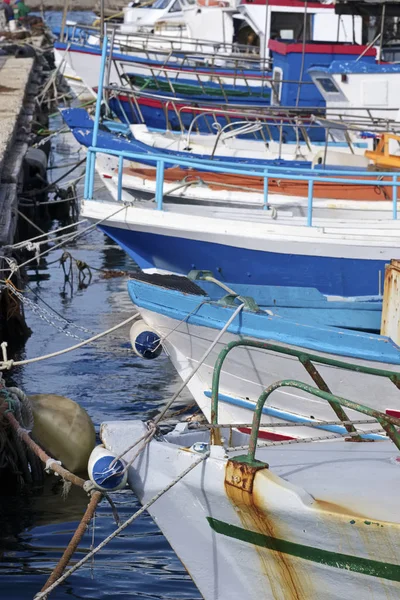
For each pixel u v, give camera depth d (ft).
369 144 50.60
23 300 35.68
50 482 26.07
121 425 18.02
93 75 81.30
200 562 17.57
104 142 44.98
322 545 15.70
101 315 42.57
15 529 23.30
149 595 20.49
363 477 16.92
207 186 40.78
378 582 15.43
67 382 34.27
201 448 17.10
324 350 24.23
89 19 181.98
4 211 46.78
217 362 18.16
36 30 157.69
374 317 27.37
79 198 64.95
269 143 52.47
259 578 16.93
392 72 49.60
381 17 54.49
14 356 36.99
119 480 17.42
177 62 72.59
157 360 37.01
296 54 59.11
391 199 39.93
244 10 69.77
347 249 33.88
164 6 96.32
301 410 25.64
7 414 24.82
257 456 18.12
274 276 34.91
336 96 50.57
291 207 38.73
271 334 24.63
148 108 62.59
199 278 27.53
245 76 64.95
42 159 64.95
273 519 15.97
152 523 23.86
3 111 72.28
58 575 17.47
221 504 16.61
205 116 58.34
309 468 17.40
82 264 48.80
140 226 35.37
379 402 24.67
